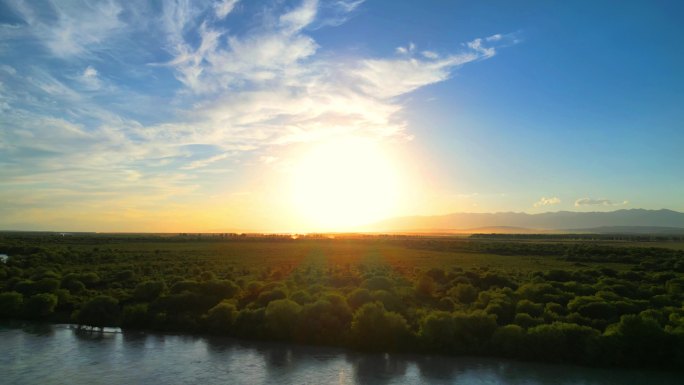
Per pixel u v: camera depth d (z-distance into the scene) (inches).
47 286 2201.0
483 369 1428.4
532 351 1497.3
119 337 1728.6
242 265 3796.8
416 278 2871.6
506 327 1571.1
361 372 1405.0
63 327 1843.0
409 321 1747.0
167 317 1866.4
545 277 2933.1
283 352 1573.6
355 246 7559.1
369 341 1581.0
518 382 1331.2
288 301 1766.7
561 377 1366.9
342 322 1715.1
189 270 3260.3
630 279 2989.7
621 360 1437.0
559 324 1571.1
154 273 3078.2
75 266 3400.6
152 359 1494.8
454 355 1539.1
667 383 1320.1
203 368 1423.5
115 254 4429.1
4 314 1963.6
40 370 1381.6
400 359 1510.8
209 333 1776.6
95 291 2330.2
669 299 2063.2
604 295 2060.8
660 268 3604.8
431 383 1326.3
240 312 1784.0
